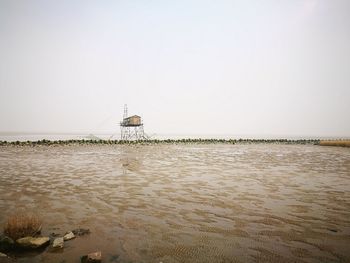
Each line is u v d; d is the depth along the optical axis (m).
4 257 4.75
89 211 7.72
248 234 6.03
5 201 8.72
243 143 64.75
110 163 19.92
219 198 9.39
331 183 12.46
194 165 19.08
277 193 10.23
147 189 10.80
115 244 5.43
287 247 5.34
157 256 4.91
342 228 6.46
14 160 21.33
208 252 5.09
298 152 35.03
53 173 14.80
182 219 7.08
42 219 6.96
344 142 55.72
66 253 4.98
